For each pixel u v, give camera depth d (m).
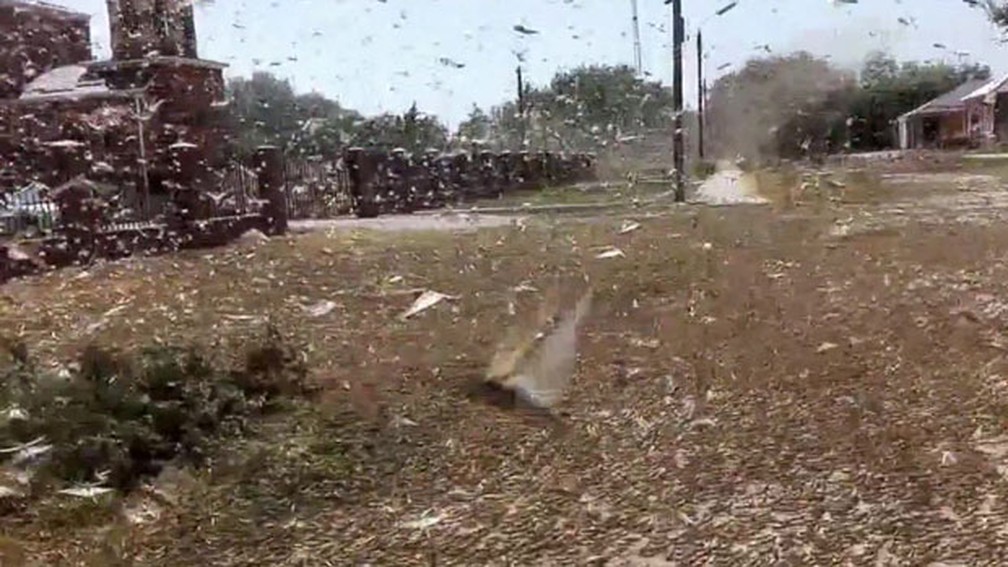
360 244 13.68
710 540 3.53
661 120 25.19
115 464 4.16
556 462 4.37
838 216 15.36
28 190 12.23
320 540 3.66
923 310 7.34
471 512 3.86
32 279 10.59
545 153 26.97
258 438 4.65
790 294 8.30
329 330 7.36
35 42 20.00
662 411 5.04
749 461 4.29
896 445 4.42
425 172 22.64
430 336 7.04
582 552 3.47
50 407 4.39
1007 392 5.09
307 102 18.84
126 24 15.96
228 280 10.28
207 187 14.90
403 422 4.91
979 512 3.68
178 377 4.80
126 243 12.61
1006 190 19.81
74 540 3.71
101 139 15.24
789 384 5.45
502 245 12.96
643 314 7.54
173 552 3.60
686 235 13.24
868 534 3.53
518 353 6.22
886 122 37.19
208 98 16.52
